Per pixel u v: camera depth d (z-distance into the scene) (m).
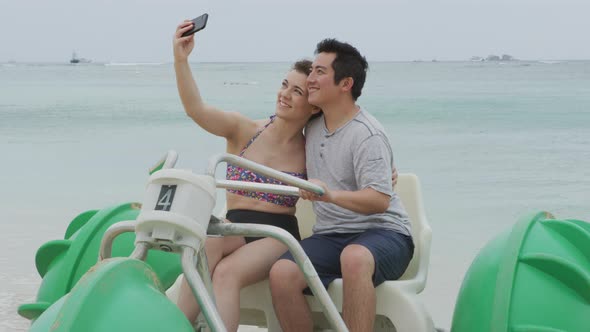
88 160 12.66
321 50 3.00
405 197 3.26
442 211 8.05
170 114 23.84
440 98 33.56
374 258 2.70
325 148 3.01
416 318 2.65
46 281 2.88
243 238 2.87
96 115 23.73
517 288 2.35
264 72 92.62
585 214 7.83
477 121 21.02
